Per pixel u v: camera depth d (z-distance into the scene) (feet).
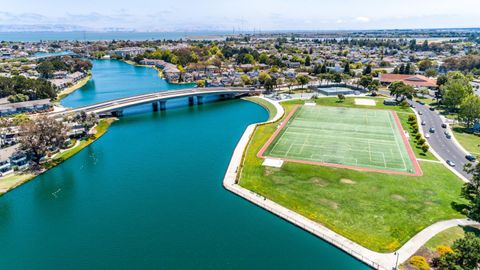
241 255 216.13
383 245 216.74
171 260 212.84
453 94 552.82
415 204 263.90
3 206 284.61
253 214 262.67
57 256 219.61
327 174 319.88
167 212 269.44
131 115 593.42
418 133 418.51
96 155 398.83
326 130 458.91
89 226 253.24
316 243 226.38
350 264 206.08
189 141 447.01
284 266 205.77
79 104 643.86
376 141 412.16
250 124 525.75
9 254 222.48
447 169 328.90
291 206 266.36
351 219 245.86
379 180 305.73
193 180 326.65
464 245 181.47
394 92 626.64
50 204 287.28
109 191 307.99
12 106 550.36
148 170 353.10
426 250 209.26
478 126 461.78
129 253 220.64
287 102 644.69
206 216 261.65
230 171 336.49
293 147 393.91
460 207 258.16
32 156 361.10
